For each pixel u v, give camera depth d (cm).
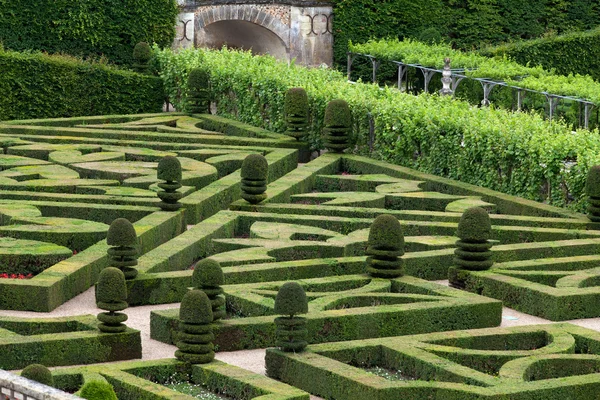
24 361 2464
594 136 4203
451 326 2791
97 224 3466
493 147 4219
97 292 2555
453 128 4422
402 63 6353
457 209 3884
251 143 5066
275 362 2456
